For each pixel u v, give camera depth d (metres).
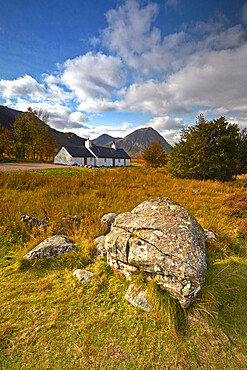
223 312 2.41
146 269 2.53
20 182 9.47
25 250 3.53
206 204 7.64
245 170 19.95
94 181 11.22
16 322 2.10
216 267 3.26
